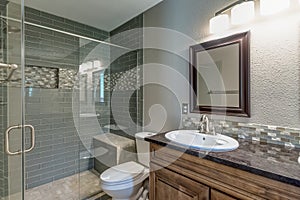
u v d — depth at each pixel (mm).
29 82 2137
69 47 2463
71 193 2100
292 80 1197
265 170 846
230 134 1525
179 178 1256
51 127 2322
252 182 900
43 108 2252
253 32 1378
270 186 838
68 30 2498
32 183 2180
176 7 1972
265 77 1322
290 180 761
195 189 1156
